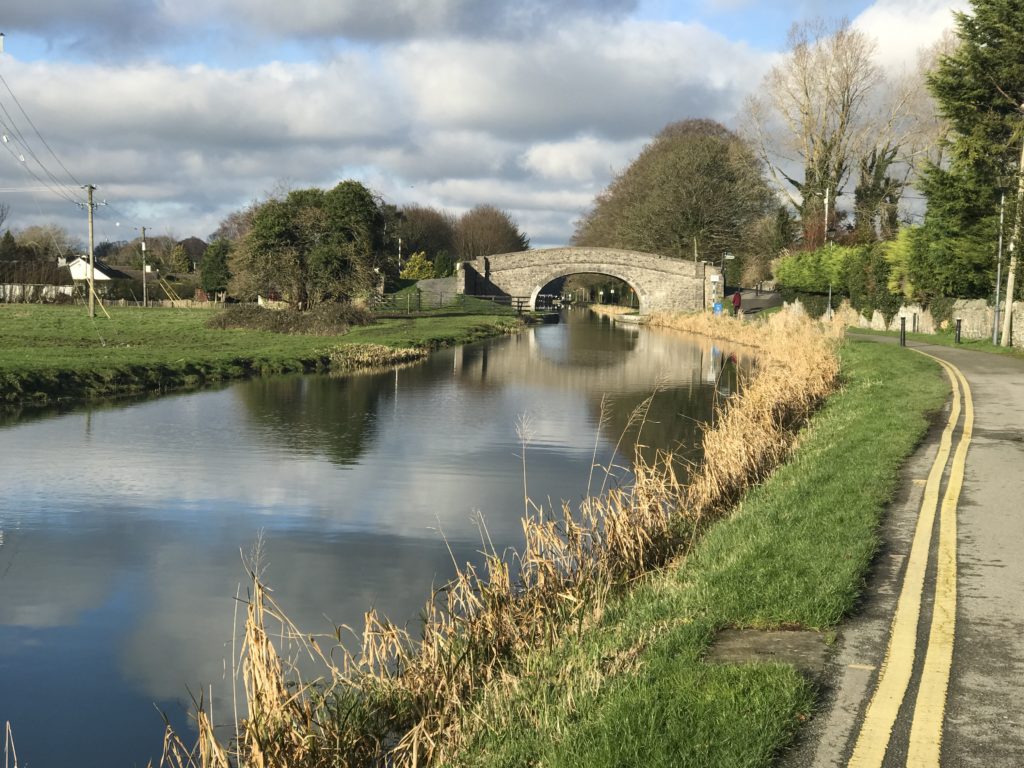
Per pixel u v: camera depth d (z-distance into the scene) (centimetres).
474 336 5738
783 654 643
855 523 963
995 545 898
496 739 577
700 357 4409
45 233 14975
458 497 1527
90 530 1329
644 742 512
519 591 962
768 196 9556
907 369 2625
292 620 984
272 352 3822
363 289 5941
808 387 2281
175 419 2339
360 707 692
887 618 708
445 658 725
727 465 1383
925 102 6450
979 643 653
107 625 975
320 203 5766
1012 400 1997
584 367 3888
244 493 1554
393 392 2967
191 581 1113
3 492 1548
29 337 4138
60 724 760
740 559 866
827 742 512
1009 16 3344
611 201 11494
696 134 10162
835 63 6762
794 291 7388
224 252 10400
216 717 774
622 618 779
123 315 6456
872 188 6875
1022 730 522
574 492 1560
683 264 9581
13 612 1009
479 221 15450
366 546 1252
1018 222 3425
